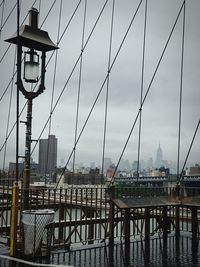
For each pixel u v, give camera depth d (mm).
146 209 9406
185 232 10195
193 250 7801
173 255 7336
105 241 8812
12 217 6750
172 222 10258
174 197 9711
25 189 7082
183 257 7172
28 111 7340
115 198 8602
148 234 9336
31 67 7363
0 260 6418
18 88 7117
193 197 9469
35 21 7918
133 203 8719
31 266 6078
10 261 6355
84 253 7359
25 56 7492
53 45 7641
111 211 8516
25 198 7070
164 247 8117
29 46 7613
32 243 6617
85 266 6301
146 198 9156
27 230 6652
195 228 9531
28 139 7281
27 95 7297
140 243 8578
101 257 7043
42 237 6691
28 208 7098
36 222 6625
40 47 7668
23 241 6691
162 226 10016
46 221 6711
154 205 9016
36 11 7941
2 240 8023
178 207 9945
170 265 6551
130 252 7559
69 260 6664
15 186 6754
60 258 6801
